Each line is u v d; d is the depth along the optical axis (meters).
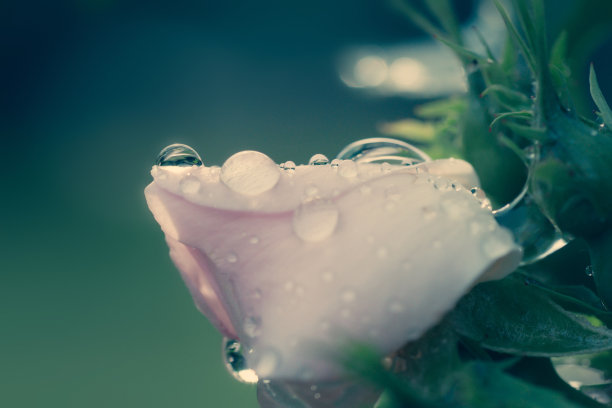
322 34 0.55
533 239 0.14
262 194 0.13
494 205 0.15
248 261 0.13
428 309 0.12
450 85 0.26
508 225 0.14
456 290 0.12
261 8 0.61
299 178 0.13
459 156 0.15
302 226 0.13
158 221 0.13
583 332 0.13
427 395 0.13
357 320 0.12
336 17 0.54
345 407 0.13
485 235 0.13
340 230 0.13
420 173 0.13
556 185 0.13
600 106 0.14
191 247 0.14
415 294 0.12
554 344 0.13
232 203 0.13
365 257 0.13
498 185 0.15
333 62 0.52
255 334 0.13
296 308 0.13
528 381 0.13
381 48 0.41
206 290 0.14
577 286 0.14
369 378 0.12
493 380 0.13
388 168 0.13
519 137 0.14
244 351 0.13
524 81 0.15
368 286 0.12
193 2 0.64
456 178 0.14
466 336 0.13
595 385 0.13
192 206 0.13
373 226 0.13
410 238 0.13
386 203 0.13
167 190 0.13
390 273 0.13
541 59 0.13
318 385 0.13
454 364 0.13
